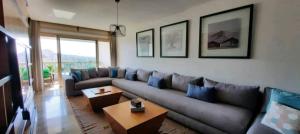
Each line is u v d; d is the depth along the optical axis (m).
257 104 2.16
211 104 2.29
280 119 1.50
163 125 2.39
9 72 1.33
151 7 3.16
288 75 2.05
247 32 2.41
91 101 2.83
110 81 4.61
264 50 2.26
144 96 3.20
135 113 2.03
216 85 2.56
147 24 4.46
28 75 2.36
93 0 2.75
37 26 4.37
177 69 3.68
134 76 4.41
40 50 4.48
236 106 2.23
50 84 5.29
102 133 2.16
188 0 2.80
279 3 2.07
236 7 2.53
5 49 1.24
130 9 3.28
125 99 3.75
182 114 2.39
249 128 1.68
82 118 2.65
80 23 4.70
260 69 2.32
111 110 2.13
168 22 3.82
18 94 1.42
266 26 2.22
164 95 2.81
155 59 4.30
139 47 4.86
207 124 2.06
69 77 4.09
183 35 3.44
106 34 5.96
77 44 5.70
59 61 5.10
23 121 1.53
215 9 2.82
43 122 2.48
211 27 2.90
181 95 2.79
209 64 3.00
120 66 6.03
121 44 5.84
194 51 3.26
